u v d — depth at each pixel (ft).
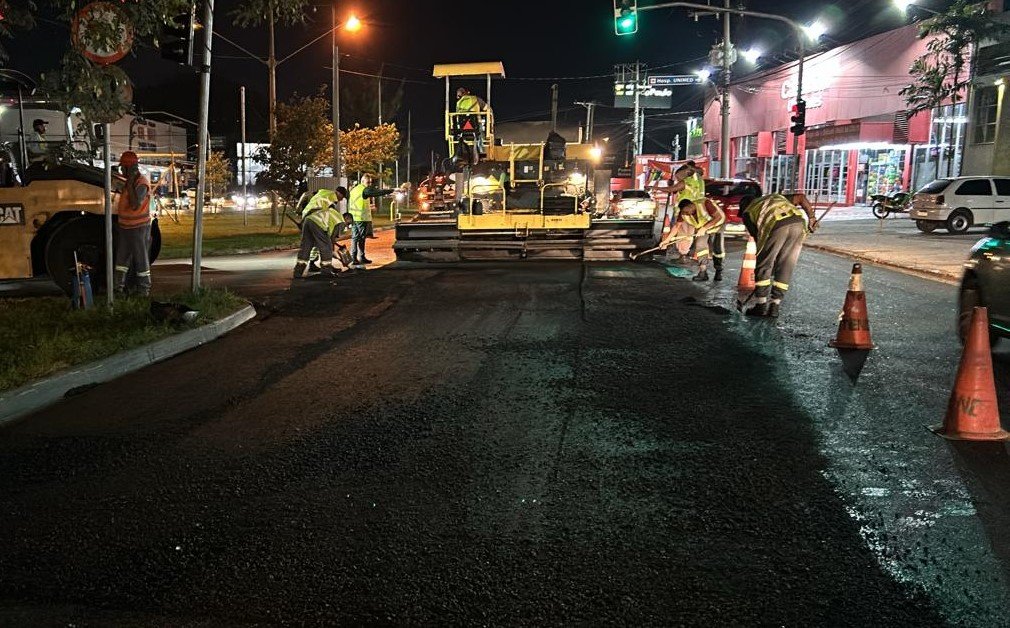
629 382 23.03
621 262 56.08
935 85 94.94
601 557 12.59
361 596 11.50
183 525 13.94
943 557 12.42
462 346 28.45
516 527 13.70
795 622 10.71
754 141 190.70
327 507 14.62
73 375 23.20
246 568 12.38
